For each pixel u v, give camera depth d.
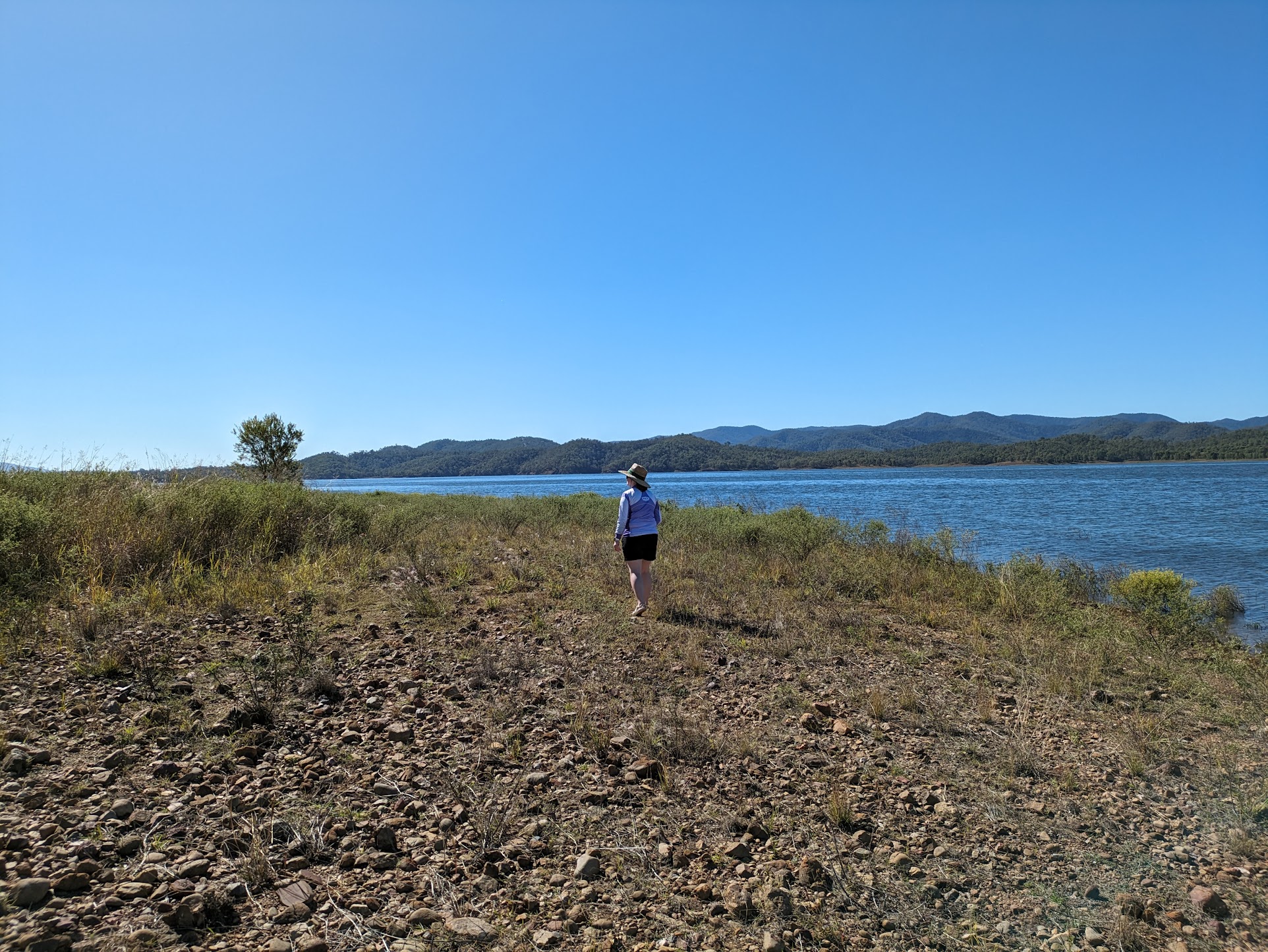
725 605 9.41
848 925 3.32
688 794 4.36
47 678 5.02
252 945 2.73
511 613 8.21
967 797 4.61
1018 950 3.22
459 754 4.56
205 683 5.23
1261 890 3.72
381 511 15.41
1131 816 4.45
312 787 3.96
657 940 3.07
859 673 6.95
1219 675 7.59
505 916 3.11
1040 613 9.91
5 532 7.35
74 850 3.12
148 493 10.10
